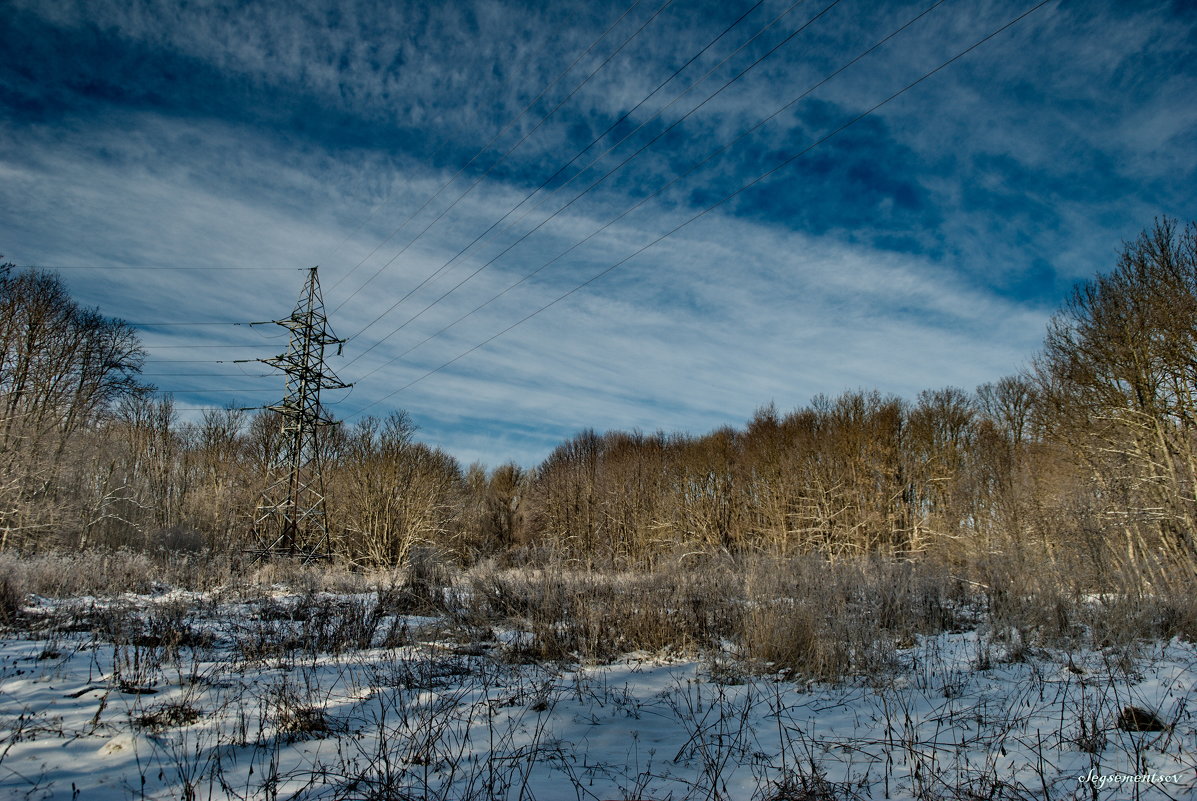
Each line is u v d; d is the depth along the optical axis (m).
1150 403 19.77
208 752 5.56
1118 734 5.84
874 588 15.16
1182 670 8.05
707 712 7.48
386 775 5.04
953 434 36.12
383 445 39.47
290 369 31.36
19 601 12.59
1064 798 4.66
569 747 6.20
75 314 34.19
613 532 43.03
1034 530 19.08
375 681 8.28
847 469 37.59
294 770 5.18
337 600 16.72
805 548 36.28
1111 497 18.89
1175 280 19.53
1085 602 12.47
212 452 48.78
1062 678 8.21
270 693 7.21
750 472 41.25
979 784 4.96
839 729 6.77
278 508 30.31
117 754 5.32
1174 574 15.53
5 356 30.09
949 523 29.28
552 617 12.67
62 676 7.66
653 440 51.03
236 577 21.16
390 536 36.16
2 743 5.41
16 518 27.22
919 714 7.14
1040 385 24.86
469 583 19.75
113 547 29.97
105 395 36.22
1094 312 21.53
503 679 8.90
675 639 11.77
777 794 4.97
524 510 48.47
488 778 5.25
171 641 9.64
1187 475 18.47
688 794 4.98
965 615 14.88
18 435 28.69
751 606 12.45
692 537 39.97
